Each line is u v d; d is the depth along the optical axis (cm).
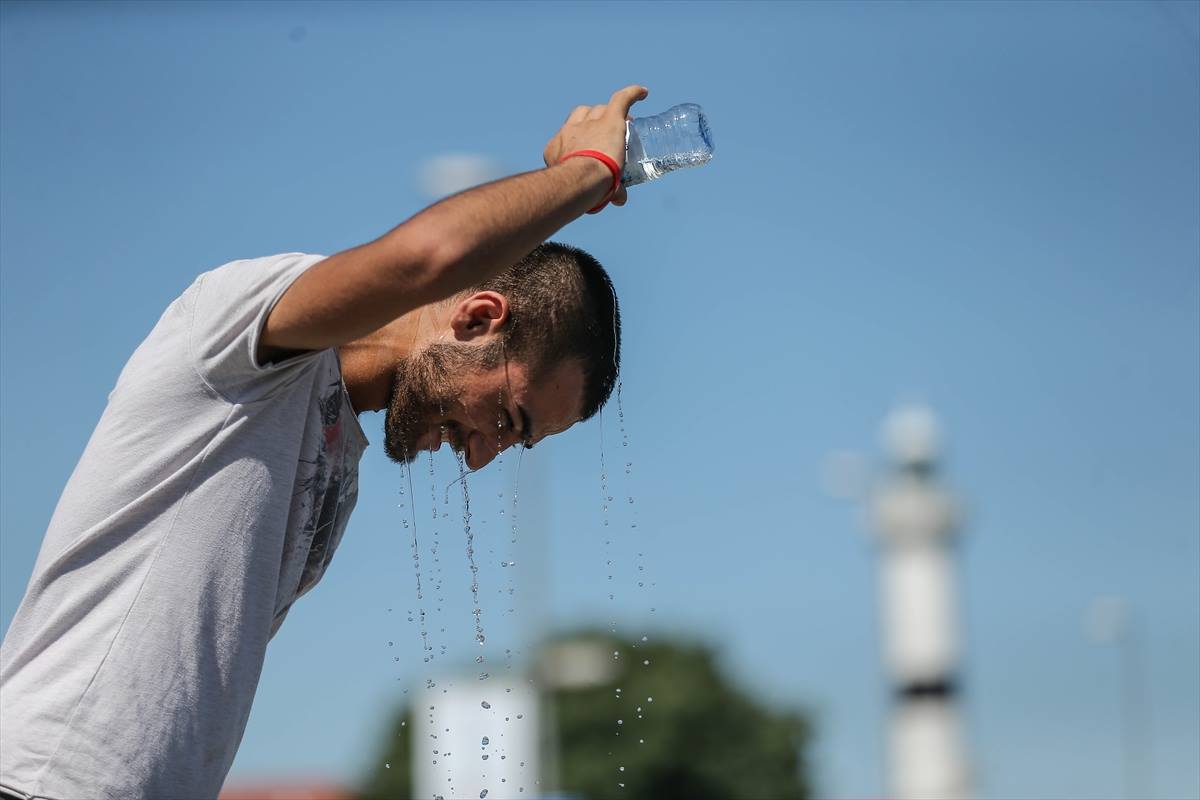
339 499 605
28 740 532
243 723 566
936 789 6619
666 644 7212
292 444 569
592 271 648
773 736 7081
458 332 616
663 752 6838
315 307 539
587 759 6712
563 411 647
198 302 559
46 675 540
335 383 590
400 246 528
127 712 536
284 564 581
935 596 6806
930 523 6794
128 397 557
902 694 6775
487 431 635
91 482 552
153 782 538
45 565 550
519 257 555
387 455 652
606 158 591
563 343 626
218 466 555
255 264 562
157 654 541
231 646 554
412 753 5331
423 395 622
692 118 666
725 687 7162
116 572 545
